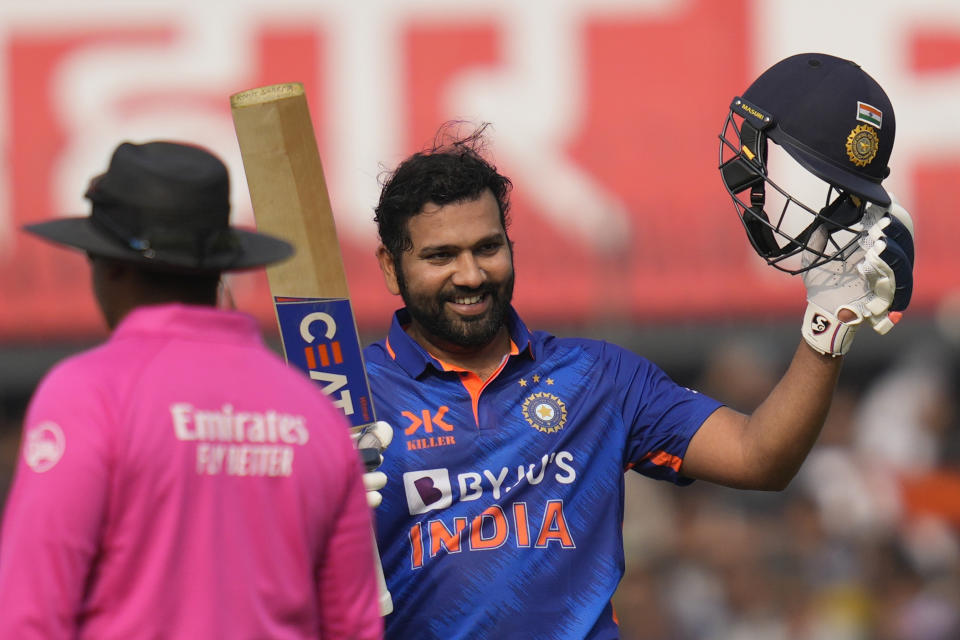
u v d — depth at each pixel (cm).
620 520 1070
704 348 2925
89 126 3042
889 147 1014
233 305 903
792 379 1030
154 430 751
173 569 746
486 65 2988
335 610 839
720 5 2952
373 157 2988
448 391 1055
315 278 1050
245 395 792
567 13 2977
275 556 784
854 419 2869
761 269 2894
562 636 1013
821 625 2467
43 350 2998
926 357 2919
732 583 2519
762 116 1009
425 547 1016
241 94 1053
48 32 3058
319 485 812
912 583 2528
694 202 2917
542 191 2938
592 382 1082
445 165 1044
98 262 818
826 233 1022
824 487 2658
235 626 759
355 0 3016
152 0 3048
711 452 1070
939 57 2922
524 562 1016
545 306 2903
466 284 1027
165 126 3031
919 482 2662
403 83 2997
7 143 3047
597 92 2962
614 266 2897
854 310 1001
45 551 718
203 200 794
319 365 1035
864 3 2938
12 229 3017
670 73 2959
